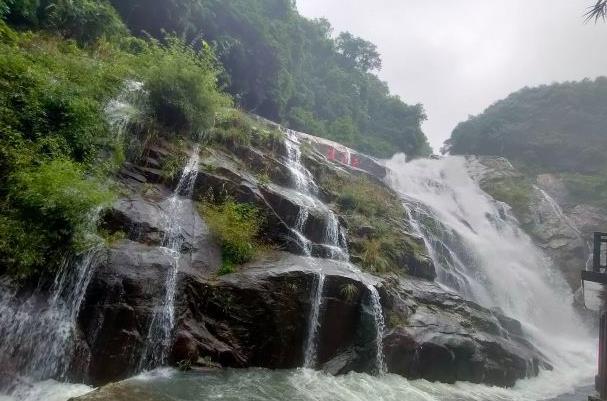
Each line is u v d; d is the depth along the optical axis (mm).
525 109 50906
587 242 32719
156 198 10773
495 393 11688
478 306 15320
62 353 7348
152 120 12141
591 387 13992
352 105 42656
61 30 14227
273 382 8672
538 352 16219
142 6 20656
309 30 45469
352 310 11094
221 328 9172
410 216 19938
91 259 8102
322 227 13594
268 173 14516
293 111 32312
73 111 9602
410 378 11242
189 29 22953
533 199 34938
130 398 6828
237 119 15164
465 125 54625
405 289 13633
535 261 28875
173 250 9570
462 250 23031
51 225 7852
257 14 27281
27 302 7328
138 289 8242
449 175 40406
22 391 6699
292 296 10141
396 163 39406
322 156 19922
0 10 11203
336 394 8711
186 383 7785
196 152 12734
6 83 8922
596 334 24938
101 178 9695
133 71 12477
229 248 10641
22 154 8266
